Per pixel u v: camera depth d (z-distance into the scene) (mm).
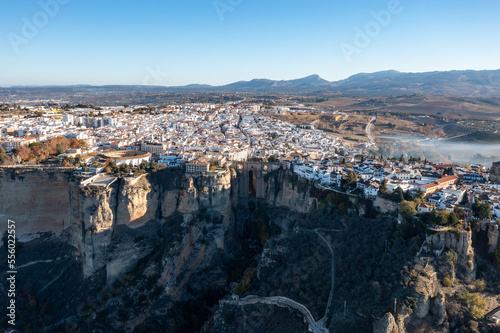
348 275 168500
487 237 160750
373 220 190750
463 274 149375
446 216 161750
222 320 178500
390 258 161500
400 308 137875
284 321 163375
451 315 139750
